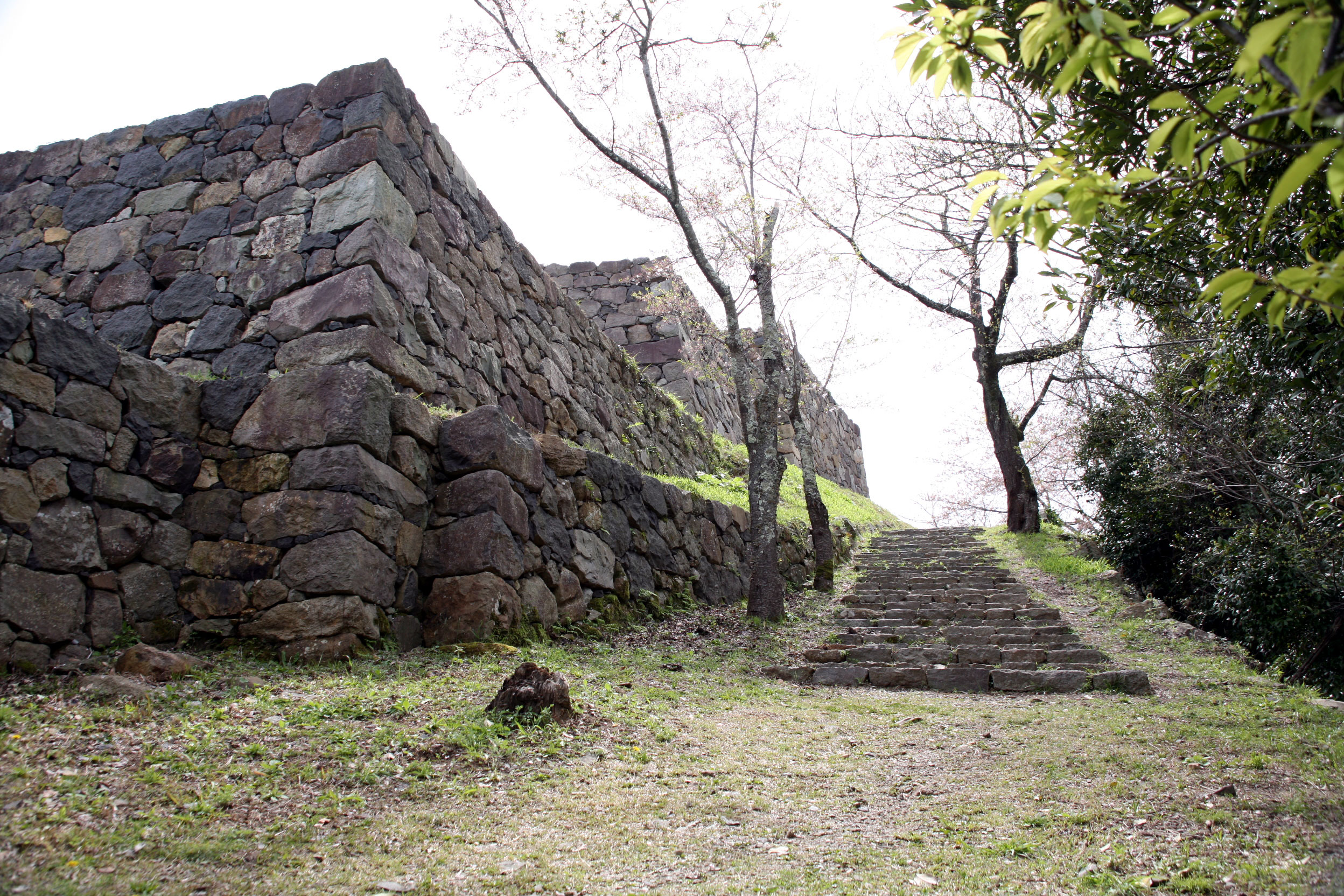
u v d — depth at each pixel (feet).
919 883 9.37
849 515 55.52
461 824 10.60
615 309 55.06
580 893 8.99
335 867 9.14
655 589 29.04
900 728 17.28
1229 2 7.82
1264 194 12.12
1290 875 8.84
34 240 27.12
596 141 31.71
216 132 26.86
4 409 15.16
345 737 12.74
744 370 33.22
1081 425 40.96
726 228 35.65
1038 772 13.73
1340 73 4.51
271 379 19.90
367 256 23.02
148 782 10.48
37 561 15.21
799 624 30.14
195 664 15.66
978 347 50.52
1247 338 16.51
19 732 11.21
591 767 13.12
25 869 8.12
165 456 18.49
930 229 39.29
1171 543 34.53
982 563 42.06
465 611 19.76
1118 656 25.13
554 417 33.94
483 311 29.84
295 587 17.69
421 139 27.61
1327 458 23.06
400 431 20.54
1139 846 10.18
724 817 11.54
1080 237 13.74
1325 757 13.42
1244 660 24.71
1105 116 11.96
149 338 24.35
